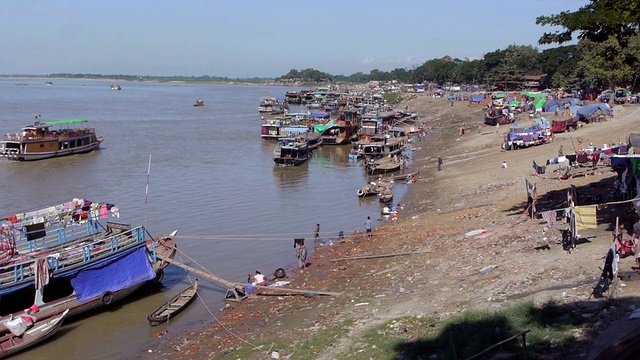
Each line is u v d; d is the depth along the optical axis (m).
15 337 26.61
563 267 24.84
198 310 30.53
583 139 65.81
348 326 24.19
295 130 100.06
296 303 29.81
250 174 71.19
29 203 54.25
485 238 33.88
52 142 80.94
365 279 31.95
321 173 73.00
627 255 23.89
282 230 45.84
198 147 93.31
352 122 109.12
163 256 35.00
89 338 27.64
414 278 29.78
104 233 35.00
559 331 18.39
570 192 34.53
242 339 25.48
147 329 28.50
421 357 19.30
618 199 34.09
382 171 70.88
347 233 44.16
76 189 60.66
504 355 17.50
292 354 22.41
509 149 69.81
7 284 27.66
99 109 169.62
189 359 24.27
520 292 23.39
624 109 81.00
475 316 20.69
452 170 65.56
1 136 97.94
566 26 30.61
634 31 31.31
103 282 31.14
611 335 16.86
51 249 32.22
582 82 134.12
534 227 33.50
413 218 46.00
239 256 39.47
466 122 117.62
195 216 50.06
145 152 86.88
